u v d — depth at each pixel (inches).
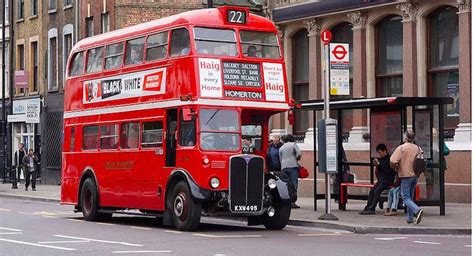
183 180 890.1
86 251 682.8
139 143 968.3
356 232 864.9
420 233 848.3
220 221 1053.2
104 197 1039.0
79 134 1101.1
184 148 888.9
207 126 880.9
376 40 1295.5
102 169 1043.3
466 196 1123.9
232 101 895.1
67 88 1139.9
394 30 1277.1
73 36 2064.5
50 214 1173.1
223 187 878.4
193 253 669.3
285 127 1453.0
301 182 1369.3
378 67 1296.8
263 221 925.2
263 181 892.6
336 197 1067.3
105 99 1043.3
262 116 935.7
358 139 1294.3
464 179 1128.2
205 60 889.5
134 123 981.2
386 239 789.9
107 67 1045.8
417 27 1219.2
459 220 922.1
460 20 1152.2
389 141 1021.8
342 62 958.4
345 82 958.4
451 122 1179.9
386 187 991.6
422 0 1204.5
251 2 1448.1
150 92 951.0
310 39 1390.3
